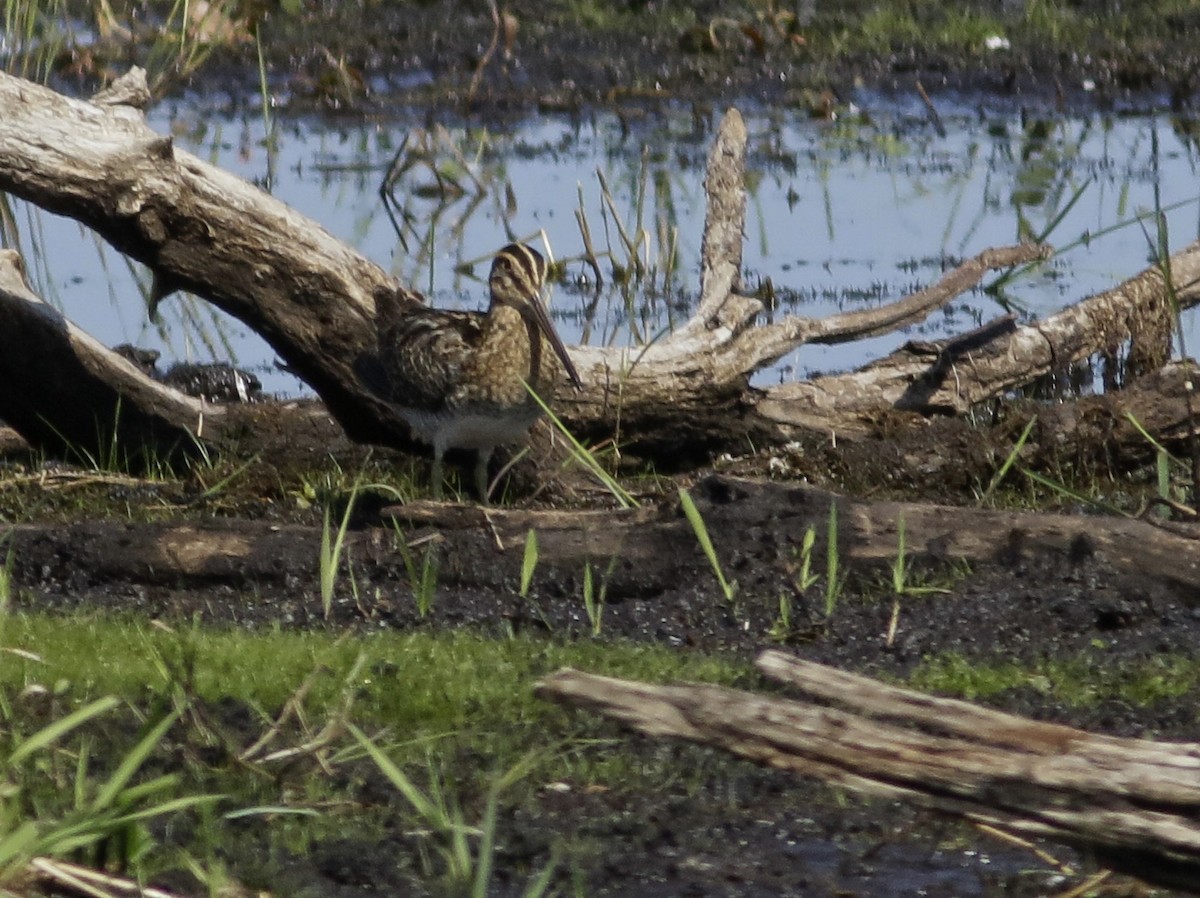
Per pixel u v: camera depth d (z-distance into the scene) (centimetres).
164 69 1944
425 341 1096
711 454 1238
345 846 659
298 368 1177
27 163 1070
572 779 733
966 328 1507
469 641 897
